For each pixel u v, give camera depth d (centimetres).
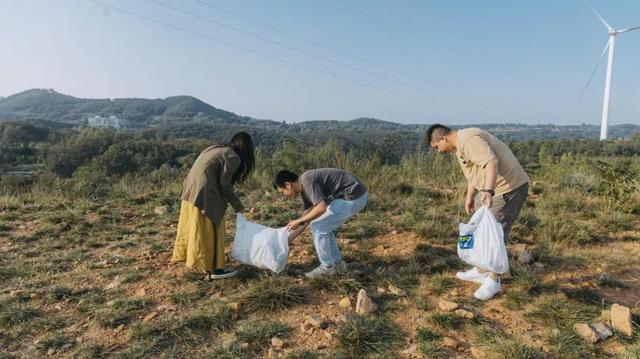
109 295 381
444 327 322
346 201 389
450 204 647
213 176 389
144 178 1002
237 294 371
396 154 988
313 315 335
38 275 429
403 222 557
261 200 720
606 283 380
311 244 500
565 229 496
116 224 605
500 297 364
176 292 383
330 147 952
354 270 418
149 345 302
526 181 365
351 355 290
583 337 299
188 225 395
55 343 310
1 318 338
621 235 508
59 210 677
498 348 287
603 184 644
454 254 458
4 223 600
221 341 310
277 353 295
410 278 403
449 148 377
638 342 288
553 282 388
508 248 469
